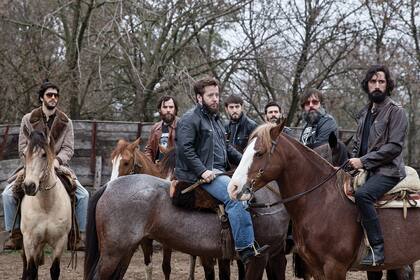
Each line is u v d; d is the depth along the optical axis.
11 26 15.59
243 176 5.04
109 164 11.15
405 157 19.70
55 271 7.03
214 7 15.61
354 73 18.08
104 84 17.14
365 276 8.91
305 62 17.41
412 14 16.98
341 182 5.40
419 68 17.52
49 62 15.99
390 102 5.27
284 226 6.20
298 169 5.27
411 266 6.50
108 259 5.65
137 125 11.29
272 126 5.18
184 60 17.25
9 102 16.19
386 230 5.31
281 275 6.55
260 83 17.97
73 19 15.12
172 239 5.83
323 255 5.25
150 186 5.80
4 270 9.37
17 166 10.74
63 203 6.95
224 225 5.80
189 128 5.75
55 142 7.23
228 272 7.00
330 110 18.92
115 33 14.75
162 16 15.07
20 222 7.18
